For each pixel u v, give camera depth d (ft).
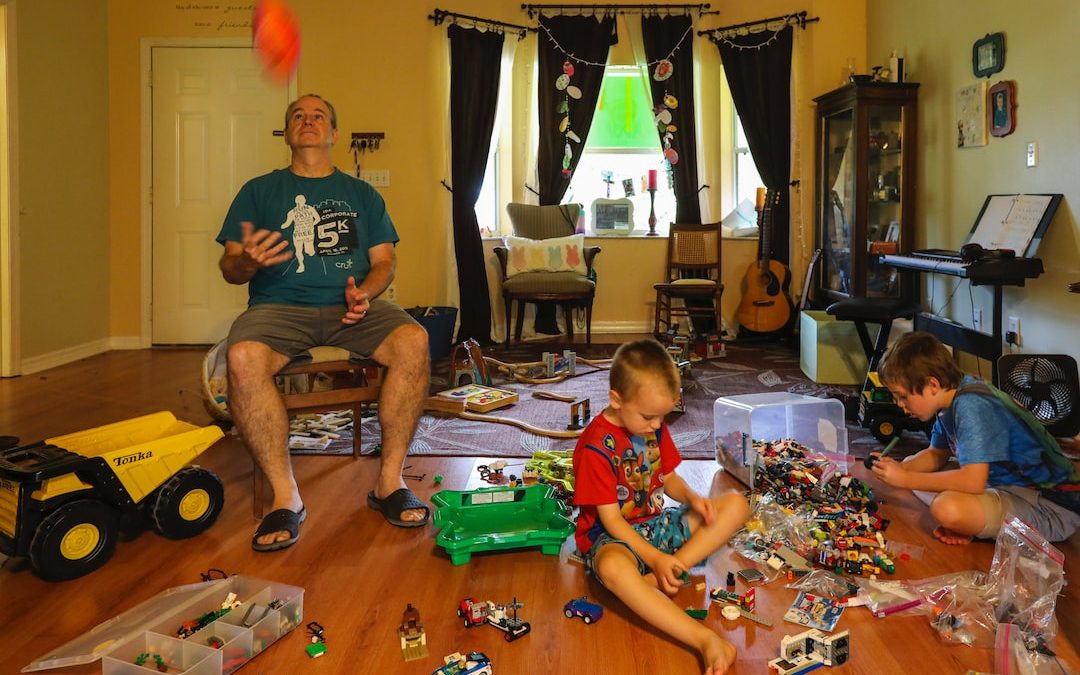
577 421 11.34
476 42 19.76
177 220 19.56
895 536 7.36
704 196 20.68
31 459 6.76
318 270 8.55
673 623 5.41
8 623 5.92
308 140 8.64
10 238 15.42
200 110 19.45
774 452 8.86
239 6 19.29
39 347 16.49
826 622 5.70
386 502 7.92
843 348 14.39
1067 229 11.59
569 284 18.84
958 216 14.76
